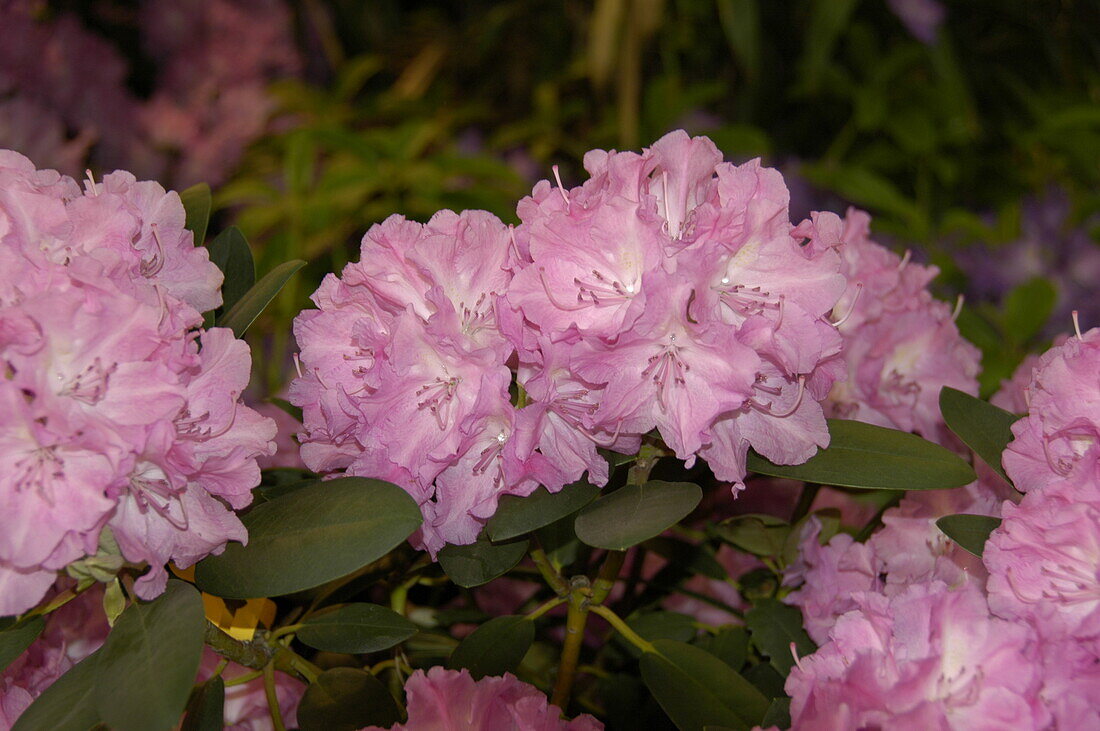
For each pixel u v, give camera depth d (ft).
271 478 3.01
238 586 2.30
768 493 3.40
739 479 2.35
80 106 6.38
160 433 2.16
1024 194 6.93
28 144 6.02
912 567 2.76
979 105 7.36
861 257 3.06
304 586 2.25
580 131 7.75
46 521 2.11
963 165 7.01
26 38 6.08
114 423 2.17
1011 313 5.01
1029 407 2.43
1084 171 6.71
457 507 2.37
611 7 6.40
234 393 2.35
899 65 6.81
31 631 2.39
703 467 2.71
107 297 2.17
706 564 3.10
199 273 2.50
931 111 6.79
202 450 2.34
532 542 2.65
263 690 2.87
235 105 7.14
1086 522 2.23
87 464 2.14
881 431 2.51
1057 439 2.37
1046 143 6.82
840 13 6.31
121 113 6.63
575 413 2.33
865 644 2.27
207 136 7.11
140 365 2.19
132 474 2.24
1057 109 7.08
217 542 2.30
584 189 2.36
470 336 2.36
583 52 7.79
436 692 2.41
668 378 2.29
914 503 2.79
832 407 3.01
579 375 2.26
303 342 2.46
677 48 7.36
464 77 8.46
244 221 6.14
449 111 7.53
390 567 2.90
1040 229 5.97
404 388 2.33
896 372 3.07
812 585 2.83
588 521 2.33
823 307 2.31
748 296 2.32
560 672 2.73
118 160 6.72
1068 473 2.33
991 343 4.92
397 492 2.29
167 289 2.45
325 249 6.25
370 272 2.39
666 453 2.47
